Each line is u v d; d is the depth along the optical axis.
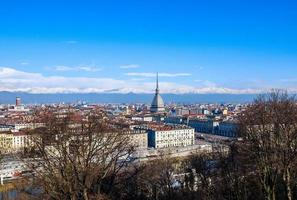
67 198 64.00
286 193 83.25
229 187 98.00
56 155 65.38
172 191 120.50
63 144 63.97
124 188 76.75
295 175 87.38
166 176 134.25
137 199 82.38
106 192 68.19
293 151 78.62
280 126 81.19
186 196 115.75
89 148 64.88
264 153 81.44
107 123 75.81
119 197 71.75
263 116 84.00
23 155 70.12
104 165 67.44
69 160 64.00
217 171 118.06
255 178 93.50
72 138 64.50
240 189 93.69
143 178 108.44
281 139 80.25
